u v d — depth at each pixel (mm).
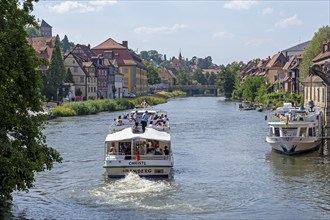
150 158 28672
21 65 19188
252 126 61594
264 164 33906
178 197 24531
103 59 128125
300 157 36812
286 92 103375
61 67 94375
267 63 148125
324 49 63875
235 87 158000
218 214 21656
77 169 32031
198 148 41938
